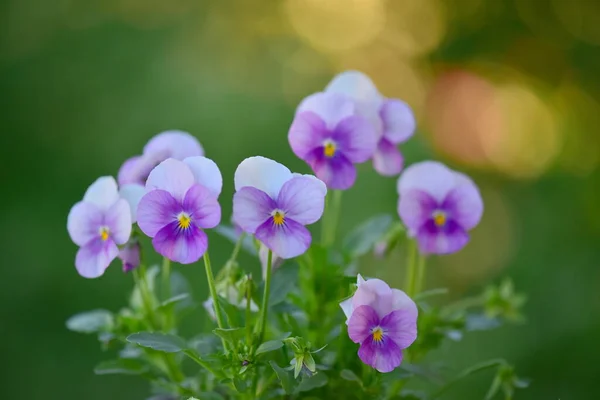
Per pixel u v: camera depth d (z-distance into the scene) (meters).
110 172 1.41
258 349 0.68
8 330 1.34
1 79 1.45
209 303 0.71
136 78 1.46
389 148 0.74
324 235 0.76
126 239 0.70
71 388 1.32
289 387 0.66
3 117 1.43
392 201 1.37
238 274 0.71
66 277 1.36
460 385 1.31
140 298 0.75
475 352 1.34
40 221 1.38
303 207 0.67
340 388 0.70
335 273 0.72
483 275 1.59
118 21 1.50
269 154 1.39
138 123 1.42
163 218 0.67
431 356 1.28
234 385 0.68
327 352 0.71
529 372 1.39
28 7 1.49
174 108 1.43
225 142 1.39
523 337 1.42
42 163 1.42
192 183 0.67
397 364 0.67
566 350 1.43
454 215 0.73
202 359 0.69
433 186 0.73
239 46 1.56
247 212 0.67
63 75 1.46
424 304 0.72
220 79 1.49
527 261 1.55
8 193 1.40
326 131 0.71
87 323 0.74
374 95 0.74
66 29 1.49
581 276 1.50
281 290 0.71
